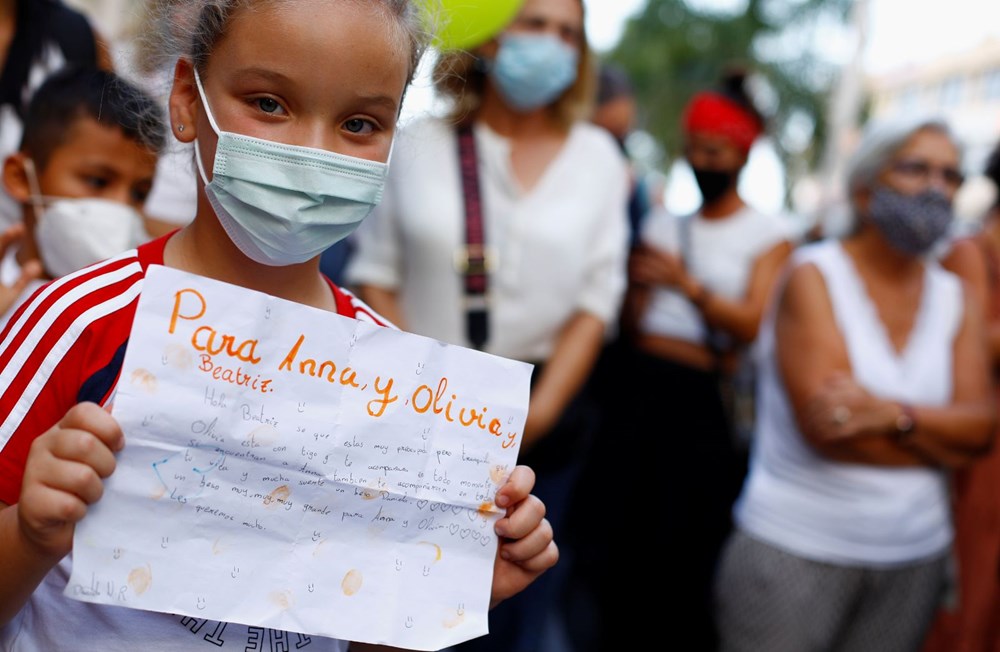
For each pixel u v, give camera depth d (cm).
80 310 128
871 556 290
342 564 132
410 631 135
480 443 141
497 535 143
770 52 1795
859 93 1509
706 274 402
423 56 158
